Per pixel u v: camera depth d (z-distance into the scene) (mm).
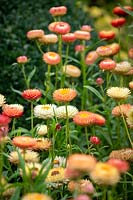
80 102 5969
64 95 3656
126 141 4656
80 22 7965
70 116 3857
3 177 3400
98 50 4824
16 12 7527
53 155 3826
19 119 5375
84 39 5332
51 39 5031
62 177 3303
